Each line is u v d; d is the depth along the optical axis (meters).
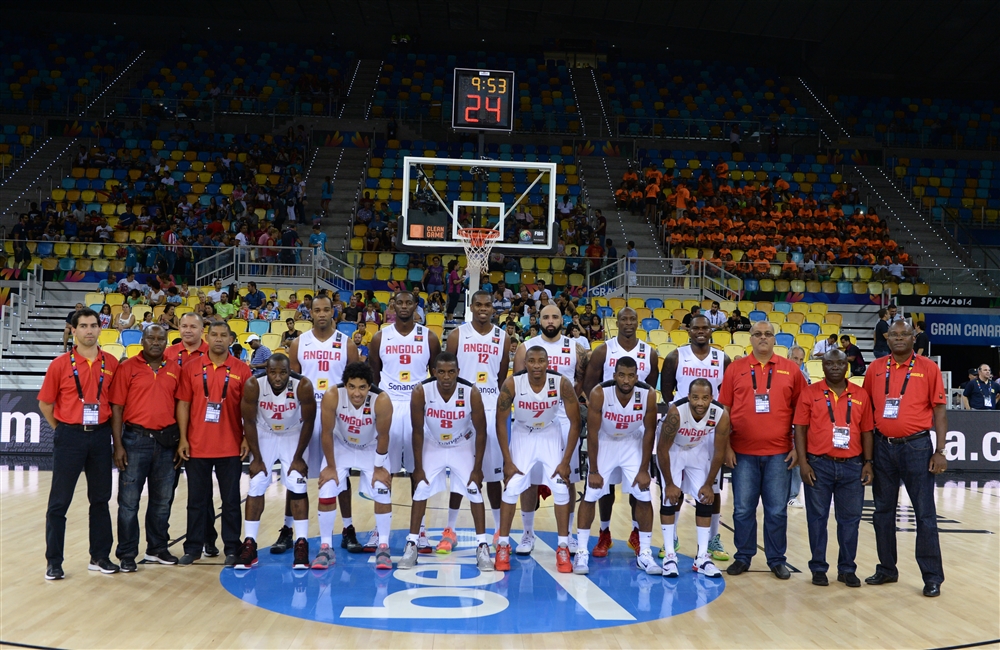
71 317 5.17
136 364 5.46
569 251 17.75
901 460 5.32
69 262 15.56
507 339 6.28
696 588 5.21
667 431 5.42
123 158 20.48
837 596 5.11
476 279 10.31
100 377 5.21
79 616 4.43
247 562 5.51
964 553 6.36
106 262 15.59
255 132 22.66
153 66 24.59
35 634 4.13
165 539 5.62
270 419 5.52
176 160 20.69
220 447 5.59
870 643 4.20
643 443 5.54
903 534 7.05
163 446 5.54
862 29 22.48
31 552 5.82
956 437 11.41
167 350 5.70
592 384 6.08
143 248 15.42
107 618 4.40
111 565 5.34
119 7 25.39
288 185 19.64
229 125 22.59
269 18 25.97
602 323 14.65
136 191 19.14
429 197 10.74
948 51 23.47
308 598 4.82
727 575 5.59
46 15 25.67
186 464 5.63
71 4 25.23
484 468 6.05
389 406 5.52
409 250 10.38
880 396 5.40
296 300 14.50
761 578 5.52
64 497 5.15
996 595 5.16
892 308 15.59
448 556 5.95
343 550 6.12
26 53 24.20
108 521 5.38
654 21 22.41
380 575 5.37
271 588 5.03
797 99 25.81
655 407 5.50
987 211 21.19
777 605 4.88
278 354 5.39
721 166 21.38
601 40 27.12
